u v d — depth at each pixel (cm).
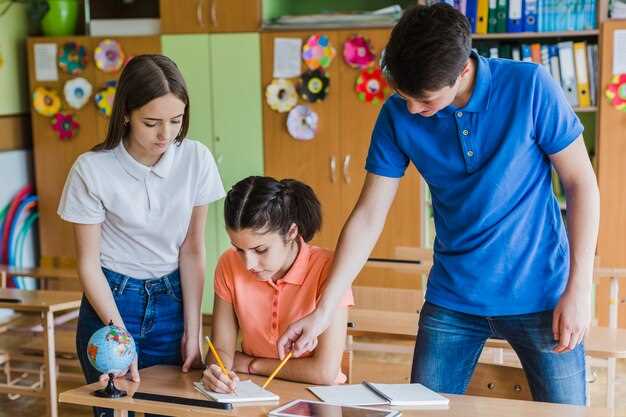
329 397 177
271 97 466
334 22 450
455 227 200
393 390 180
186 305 223
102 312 211
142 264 219
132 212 211
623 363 421
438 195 201
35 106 498
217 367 184
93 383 199
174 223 216
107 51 485
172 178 212
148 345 222
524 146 187
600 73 422
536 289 196
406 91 169
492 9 434
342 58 452
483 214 193
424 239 457
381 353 439
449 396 178
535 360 200
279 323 204
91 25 488
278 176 473
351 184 462
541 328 196
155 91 191
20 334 376
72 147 498
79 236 211
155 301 221
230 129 477
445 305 205
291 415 164
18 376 406
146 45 481
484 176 190
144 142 198
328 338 199
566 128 185
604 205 429
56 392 363
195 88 479
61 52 491
